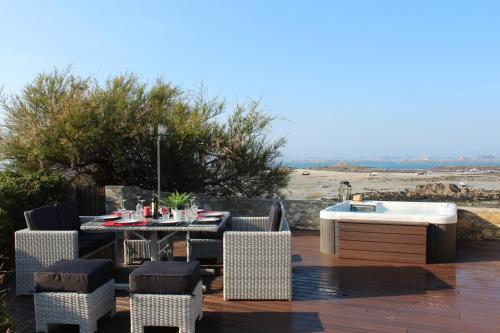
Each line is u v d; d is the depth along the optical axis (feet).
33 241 13.19
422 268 16.85
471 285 14.47
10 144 25.29
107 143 25.63
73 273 10.37
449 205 21.63
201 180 29.55
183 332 10.24
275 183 31.04
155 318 10.31
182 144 27.71
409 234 17.79
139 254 17.78
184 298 10.21
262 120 30.07
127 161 27.61
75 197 25.08
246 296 12.87
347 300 12.90
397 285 14.48
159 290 10.23
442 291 13.79
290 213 26.76
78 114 24.11
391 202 23.76
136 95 27.76
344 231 18.67
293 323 11.05
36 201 19.20
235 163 29.71
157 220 14.24
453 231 17.98
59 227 15.10
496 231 22.27
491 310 11.98
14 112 25.26
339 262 17.98
